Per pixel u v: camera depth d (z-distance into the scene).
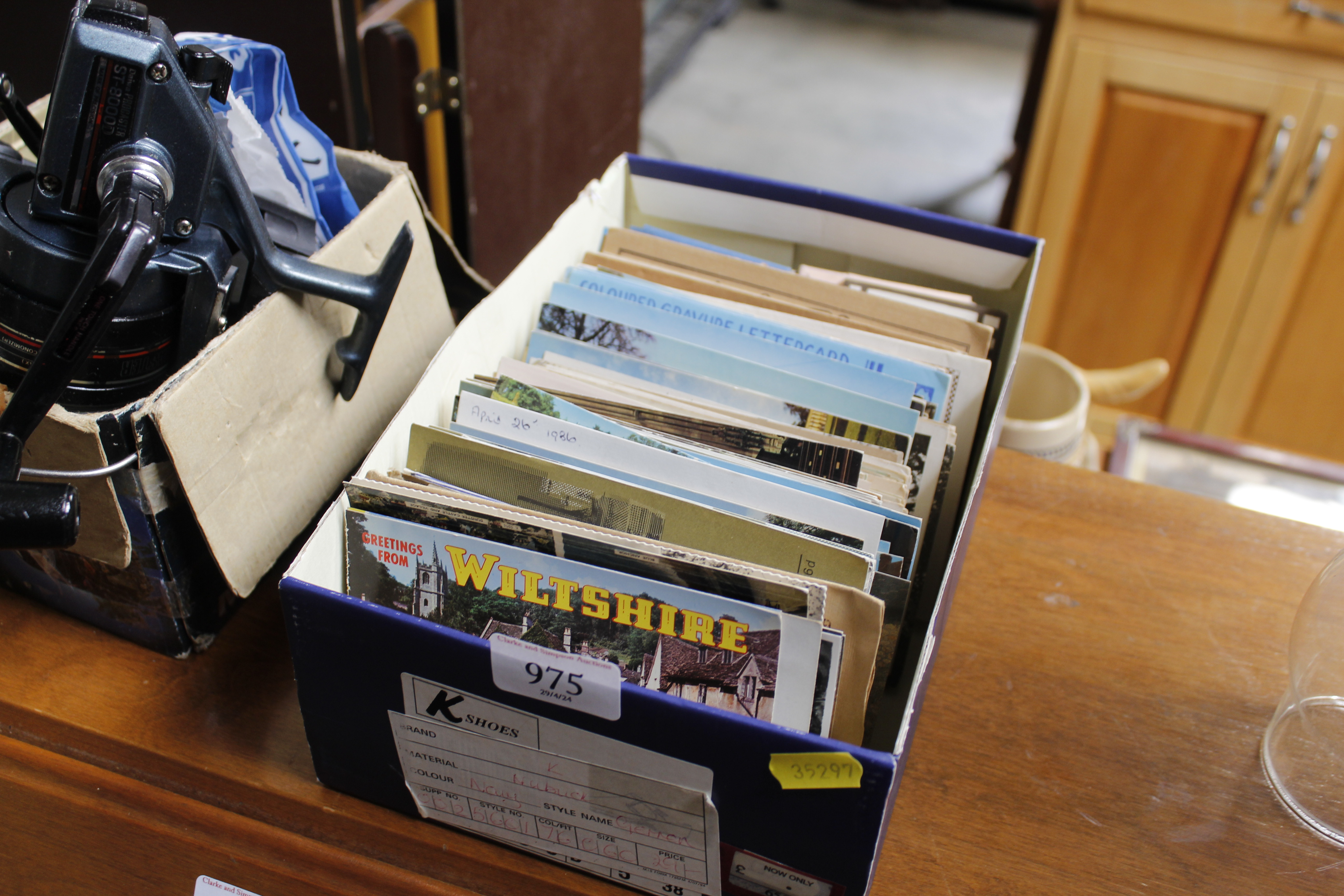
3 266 0.54
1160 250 2.04
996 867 0.60
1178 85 1.85
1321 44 1.72
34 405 0.50
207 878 0.65
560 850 0.57
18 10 0.91
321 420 0.65
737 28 4.20
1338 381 2.07
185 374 0.54
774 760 0.46
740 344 0.68
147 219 0.49
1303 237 1.92
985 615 0.75
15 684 0.65
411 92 1.17
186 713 0.64
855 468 0.61
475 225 1.39
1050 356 1.15
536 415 0.61
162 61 0.51
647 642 0.54
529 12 1.34
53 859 0.67
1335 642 0.61
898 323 0.72
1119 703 0.69
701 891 0.56
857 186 3.23
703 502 0.59
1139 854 0.61
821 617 0.50
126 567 0.60
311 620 0.50
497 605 0.56
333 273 0.60
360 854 0.62
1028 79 2.08
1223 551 0.81
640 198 0.85
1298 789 0.64
